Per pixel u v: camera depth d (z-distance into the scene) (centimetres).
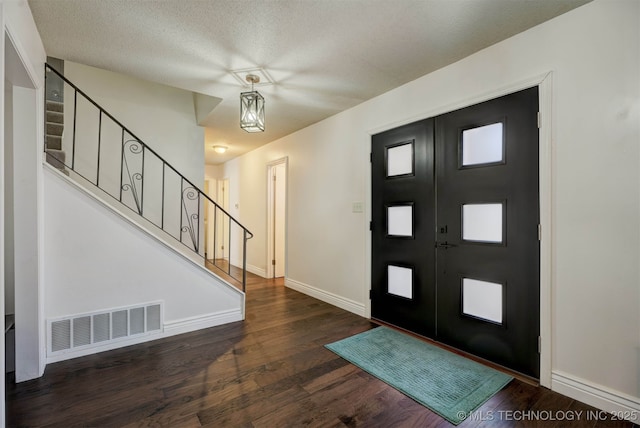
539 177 199
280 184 536
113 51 228
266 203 528
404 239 289
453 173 249
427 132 268
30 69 180
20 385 194
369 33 205
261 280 509
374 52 229
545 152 194
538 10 182
